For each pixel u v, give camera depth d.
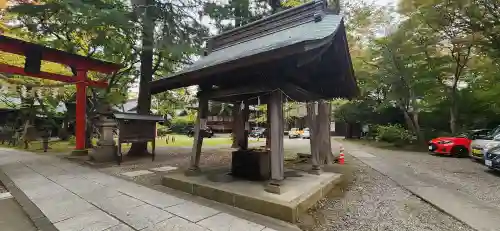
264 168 4.81
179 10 9.09
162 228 2.92
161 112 18.42
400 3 12.33
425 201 4.19
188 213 3.42
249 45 4.70
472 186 5.13
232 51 4.87
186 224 3.04
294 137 25.72
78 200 3.92
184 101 16.05
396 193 4.67
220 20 10.32
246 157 4.97
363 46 13.95
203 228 2.93
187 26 9.24
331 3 7.55
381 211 3.73
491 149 6.51
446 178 5.88
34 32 8.78
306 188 4.20
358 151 11.77
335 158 8.67
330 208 3.84
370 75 15.01
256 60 3.38
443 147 9.86
